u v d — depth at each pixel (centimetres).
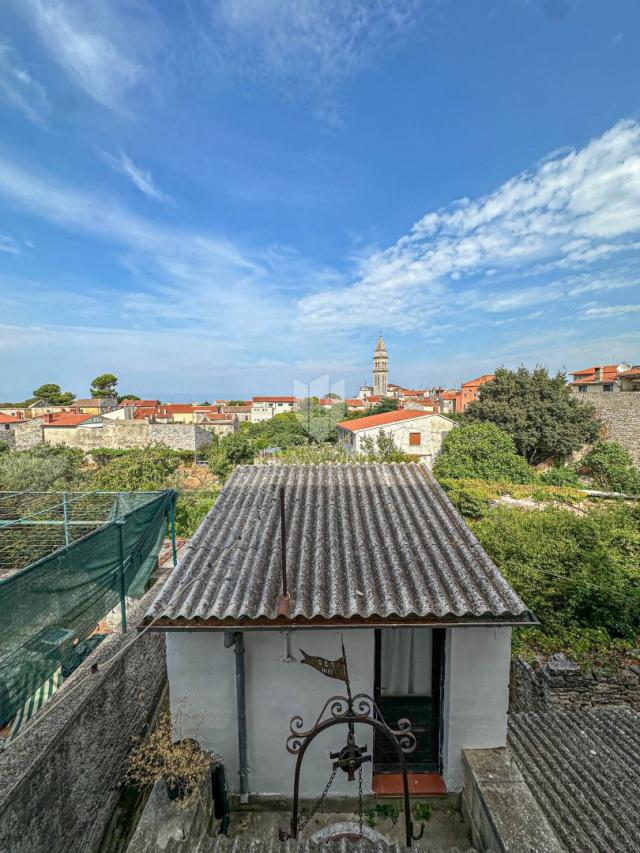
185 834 330
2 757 310
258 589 403
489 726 406
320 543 482
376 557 446
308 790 415
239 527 519
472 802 381
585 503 1836
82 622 458
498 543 1063
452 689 401
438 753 430
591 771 469
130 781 454
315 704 409
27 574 365
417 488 624
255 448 3209
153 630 358
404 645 428
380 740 426
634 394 2598
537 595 938
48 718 353
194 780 367
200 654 404
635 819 395
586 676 736
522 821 330
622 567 997
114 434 3684
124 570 582
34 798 304
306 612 367
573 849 361
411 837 324
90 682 406
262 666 404
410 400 5953
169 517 807
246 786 411
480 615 356
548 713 607
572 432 2656
